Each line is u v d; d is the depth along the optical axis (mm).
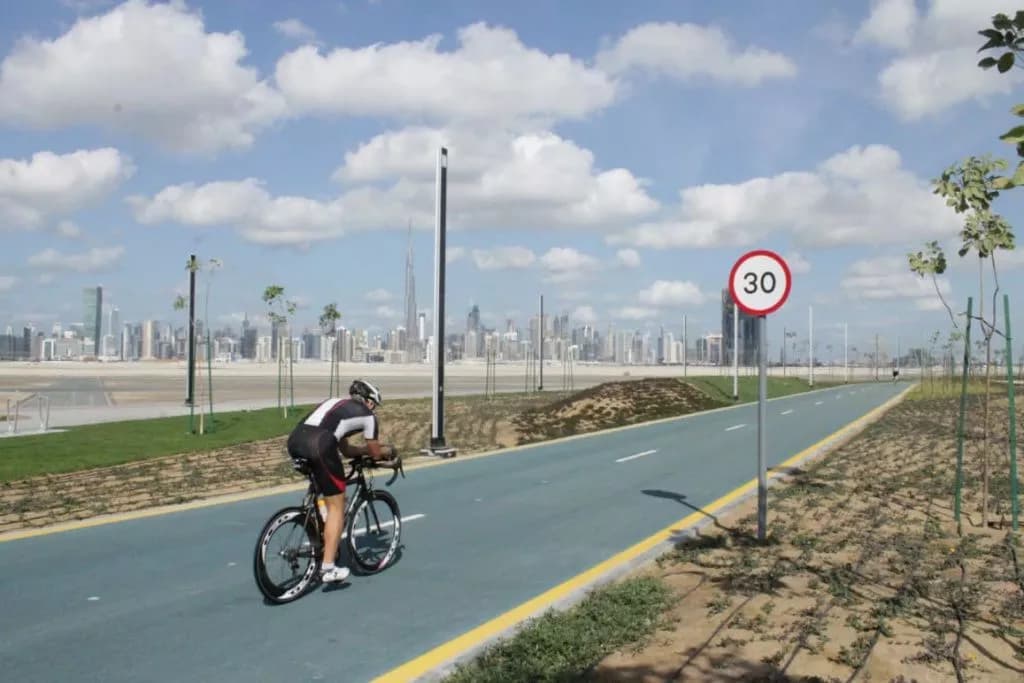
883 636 5523
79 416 26406
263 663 5215
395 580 7254
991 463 14680
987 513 9961
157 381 71062
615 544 8719
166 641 5605
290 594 6535
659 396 37281
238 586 6984
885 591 6656
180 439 19500
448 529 9492
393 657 5332
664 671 4965
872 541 8438
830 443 19391
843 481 12898
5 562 7727
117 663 5188
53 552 8148
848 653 5180
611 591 6574
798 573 7250
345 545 8336
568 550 8430
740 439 20797
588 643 5379
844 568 7305
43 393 46594
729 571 7410
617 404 32312
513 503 11266
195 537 8867
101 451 17062
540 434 22594
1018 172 2729
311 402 37125
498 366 151125
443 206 16562
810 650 5270
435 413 16859
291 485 12625
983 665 4977
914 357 101375
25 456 16016
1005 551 7871
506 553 8297
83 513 10391
